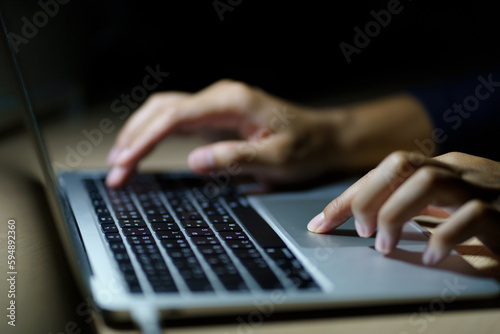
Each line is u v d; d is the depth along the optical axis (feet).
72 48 4.72
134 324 1.38
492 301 1.68
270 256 1.80
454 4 5.09
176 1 5.19
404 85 4.68
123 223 2.06
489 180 2.01
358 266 1.76
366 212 1.96
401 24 5.33
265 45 5.35
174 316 1.42
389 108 3.98
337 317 1.55
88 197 2.46
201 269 1.64
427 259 1.79
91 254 1.71
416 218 2.37
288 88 5.04
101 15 4.88
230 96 3.38
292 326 1.49
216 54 5.30
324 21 5.62
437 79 4.49
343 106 4.62
